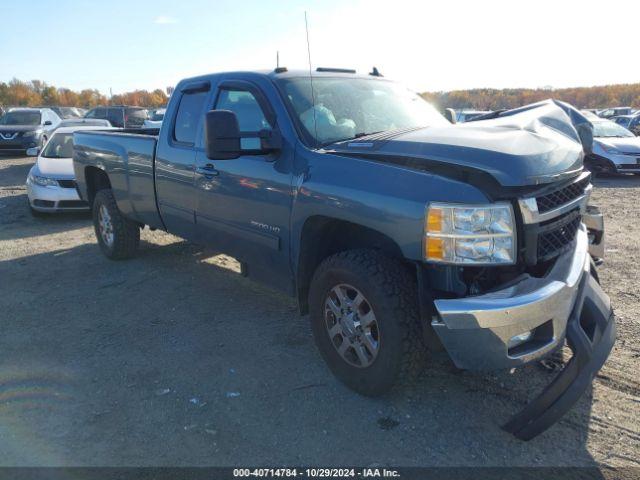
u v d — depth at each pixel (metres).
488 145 2.99
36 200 8.90
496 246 2.82
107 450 2.95
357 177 3.22
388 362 3.12
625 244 6.79
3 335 4.45
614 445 2.93
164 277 5.88
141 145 5.45
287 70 4.29
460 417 3.21
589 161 13.53
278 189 3.75
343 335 3.42
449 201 2.83
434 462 2.83
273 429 3.12
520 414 2.90
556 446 2.93
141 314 4.86
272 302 5.11
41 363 3.95
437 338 3.10
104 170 6.15
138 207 5.71
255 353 4.07
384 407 3.31
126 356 4.05
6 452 2.94
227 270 6.11
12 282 5.81
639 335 4.15
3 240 7.72
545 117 3.78
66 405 3.39
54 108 35.94
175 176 4.94
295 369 3.81
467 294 2.97
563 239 3.24
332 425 3.15
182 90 5.01
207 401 3.42
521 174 2.83
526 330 2.83
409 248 2.95
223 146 3.49
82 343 4.28
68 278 5.92
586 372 2.92
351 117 4.05
